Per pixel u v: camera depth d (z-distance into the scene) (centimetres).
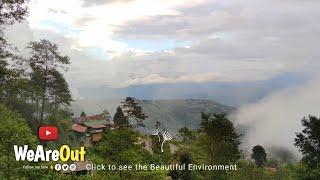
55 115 6506
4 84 2662
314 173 3984
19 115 4775
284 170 8900
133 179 3884
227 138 6044
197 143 6256
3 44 2645
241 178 6262
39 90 5200
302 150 4022
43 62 5353
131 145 3950
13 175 3027
